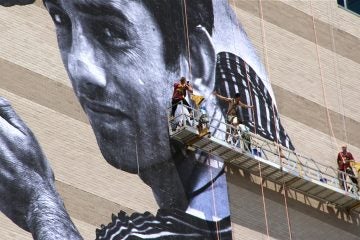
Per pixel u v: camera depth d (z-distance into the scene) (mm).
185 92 58062
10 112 54500
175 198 56781
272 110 62281
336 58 66938
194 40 60844
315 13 67375
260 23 64438
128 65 58125
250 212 58875
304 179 60156
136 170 56375
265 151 60531
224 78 60938
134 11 59469
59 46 56938
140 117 57406
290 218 60188
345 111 65625
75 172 54781
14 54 55781
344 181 61875
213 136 58031
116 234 54531
